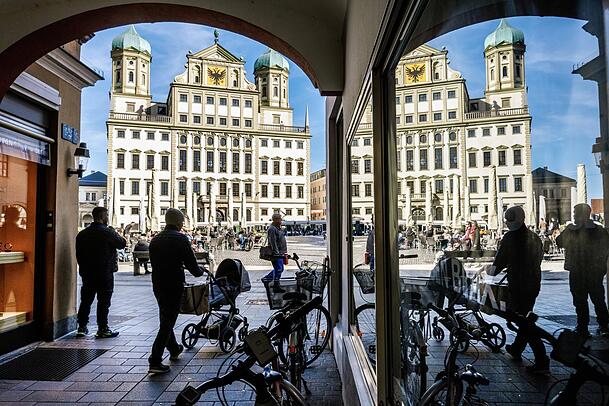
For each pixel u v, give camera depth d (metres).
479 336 1.16
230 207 52.59
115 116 53.22
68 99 5.71
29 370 4.25
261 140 58.81
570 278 0.73
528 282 0.88
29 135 5.02
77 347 5.07
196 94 56.31
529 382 0.88
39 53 4.14
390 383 2.15
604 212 0.63
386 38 1.87
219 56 57.44
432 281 1.53
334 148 5.44
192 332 5.27
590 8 0.65
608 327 0.64
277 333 2.89
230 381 2.12
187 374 4.16
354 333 3.44
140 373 4.18
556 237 0.76
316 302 3.10
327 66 4.11
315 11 4.01
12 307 5.21
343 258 4.20
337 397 3.64
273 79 63.94
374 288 2.46
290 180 59.75
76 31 4.12
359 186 3.09
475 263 1.16
